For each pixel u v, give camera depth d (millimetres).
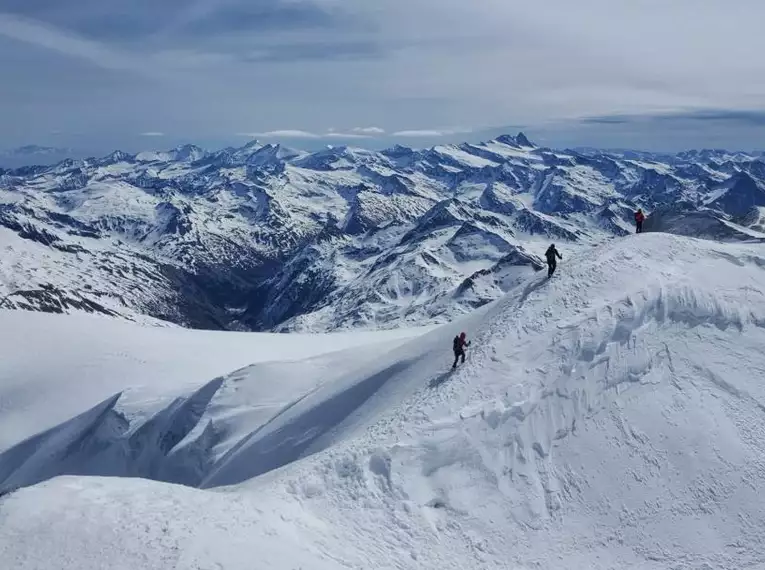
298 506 24656
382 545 23688
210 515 21578
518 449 28422
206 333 127812
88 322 123562
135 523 20203
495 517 26031
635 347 31609
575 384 30422
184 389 77938
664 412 29297
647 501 26422
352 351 72812
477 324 40656
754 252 38406
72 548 18828
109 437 74125
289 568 19156
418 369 40469
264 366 70938
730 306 33562
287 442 46344
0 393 93188
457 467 27734
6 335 110938
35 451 79250
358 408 42406
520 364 31906
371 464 27375
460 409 30000
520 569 23938
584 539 25297
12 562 18203
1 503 21125
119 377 96062
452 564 23734
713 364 31078
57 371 97750
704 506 26062
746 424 28766
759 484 26562
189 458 62969
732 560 24141
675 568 24031
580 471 27641
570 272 37500
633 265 36688
